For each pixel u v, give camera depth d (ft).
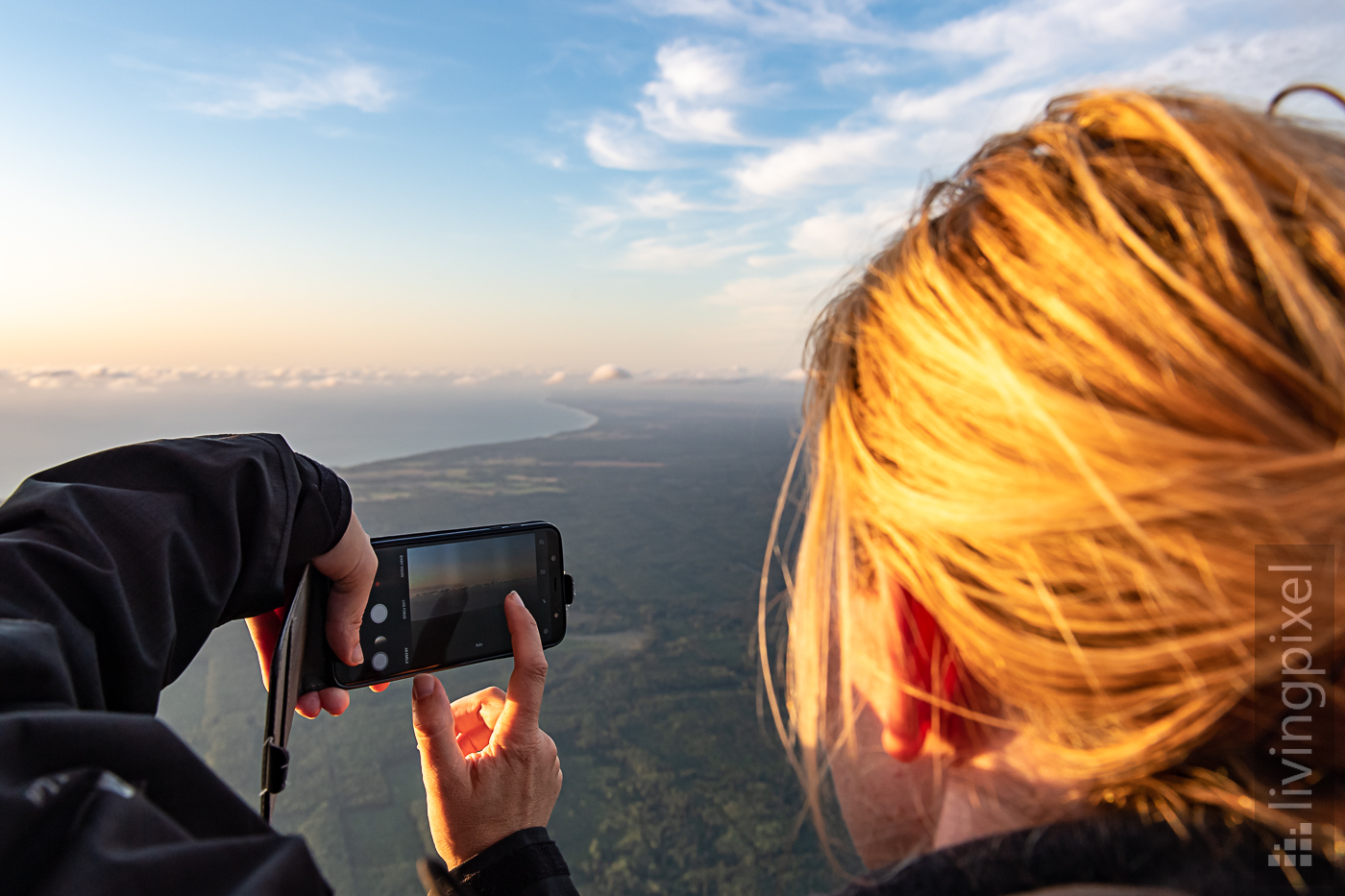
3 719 1.38
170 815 1.47
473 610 4.00
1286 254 1.27
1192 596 1.20
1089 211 1.52
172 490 2.35
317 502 2.88
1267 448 1.20
